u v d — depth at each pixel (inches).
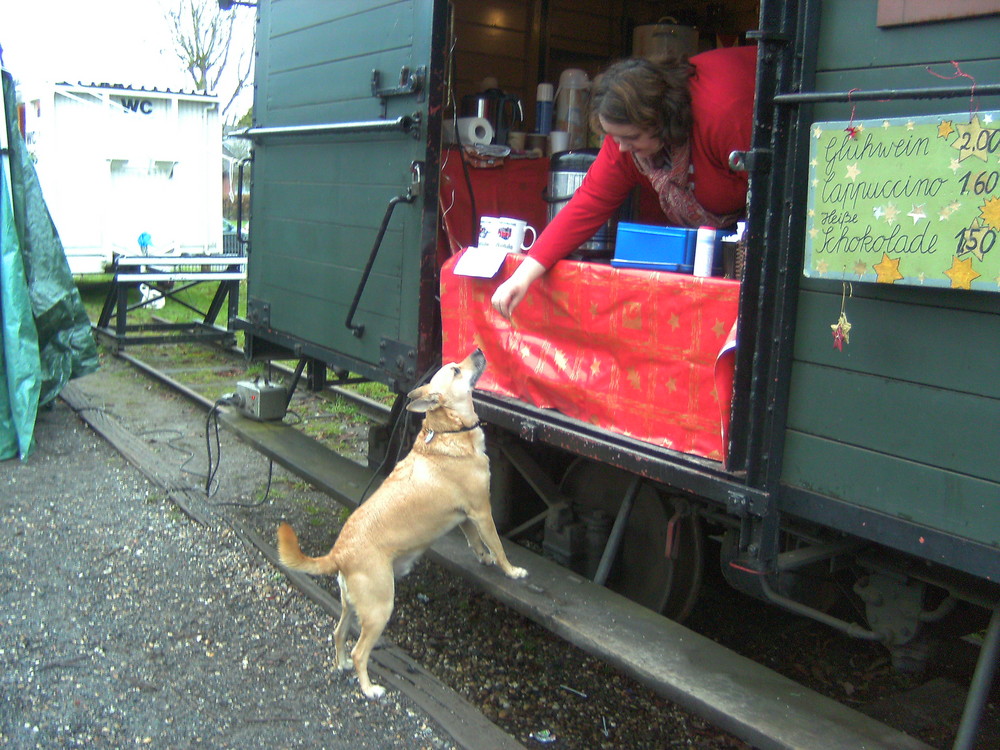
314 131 174.7
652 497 136.8
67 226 430.0
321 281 183.3
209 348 411.5
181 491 214.1
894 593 100.0
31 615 149.8
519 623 152.6
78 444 256.7
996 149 70.8
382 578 125.0
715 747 119.7
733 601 158.6
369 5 160.7
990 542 76.9
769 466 94.5
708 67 112.4
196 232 470.9
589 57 222.8
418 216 148.3
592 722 125.3
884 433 85.0
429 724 120.7
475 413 135.6
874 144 79.7
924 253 76.8
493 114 177.6
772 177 90.7
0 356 241.1
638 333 112.8
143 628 146.6
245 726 119.4
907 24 80.3
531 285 130.5
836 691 131.8
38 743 114.4
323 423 281.1
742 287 93.4
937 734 119.4
